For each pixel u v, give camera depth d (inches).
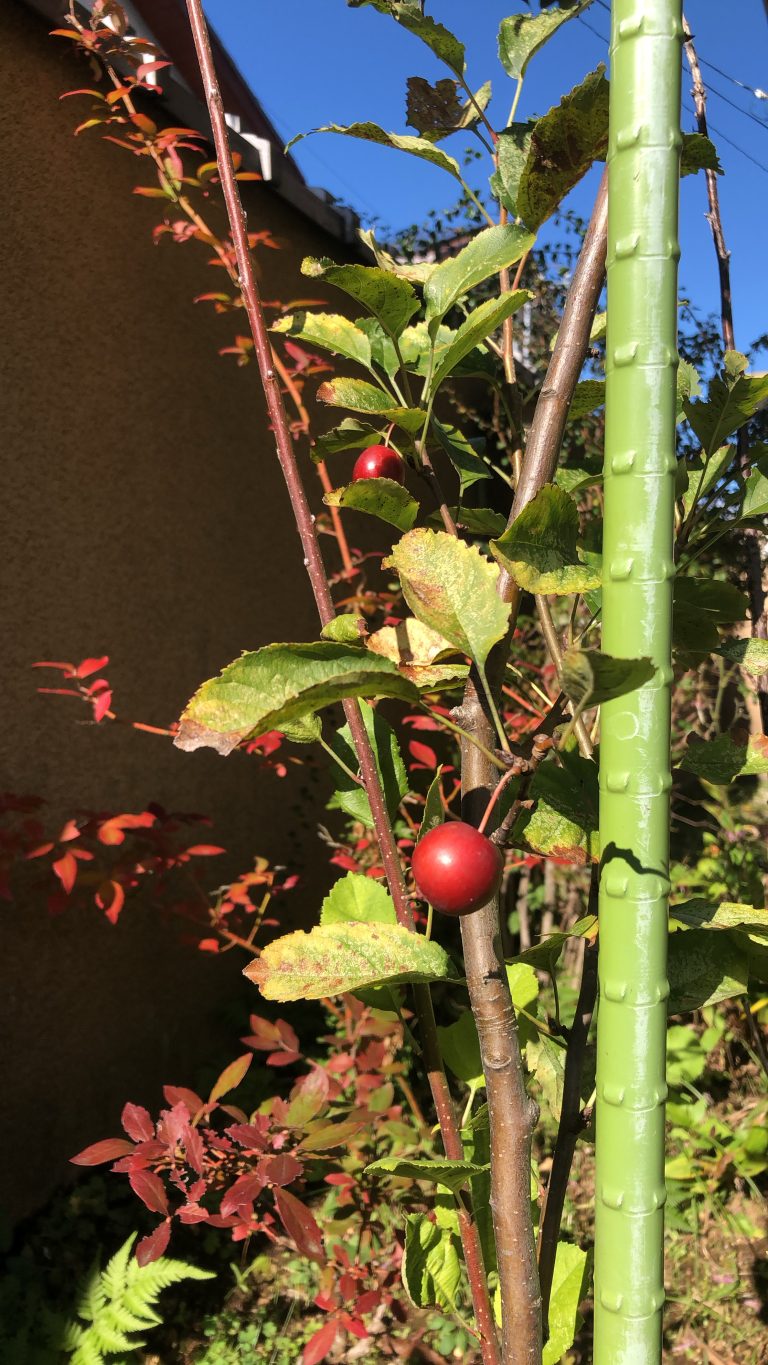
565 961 161.9
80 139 114.3
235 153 131.4
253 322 44.1
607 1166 30.9
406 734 172.2
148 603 126.3
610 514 30.5
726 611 47.8
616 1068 30.7
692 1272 105.4
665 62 28.9
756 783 131.8
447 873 28.2
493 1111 31.6
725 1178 116.0
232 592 142.5
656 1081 30.5
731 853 134.6
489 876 28.4
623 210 29.6
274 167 137.2
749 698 132.0
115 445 120.7
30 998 109.1
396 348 44.2
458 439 52.8
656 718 30.4
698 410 45.1
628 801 30.5
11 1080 107.0
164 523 129.1
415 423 43.6
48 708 111.3
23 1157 108.4
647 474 29.7
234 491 142.9
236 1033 139.4
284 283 149.4
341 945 34.6
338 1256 84.6
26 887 108.0
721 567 111.8
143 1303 87.9
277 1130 79.7
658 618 30.0
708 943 38.9
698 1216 113.0
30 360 108.2
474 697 34.0
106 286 118.8
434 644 36.4
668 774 30.7
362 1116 82.4
